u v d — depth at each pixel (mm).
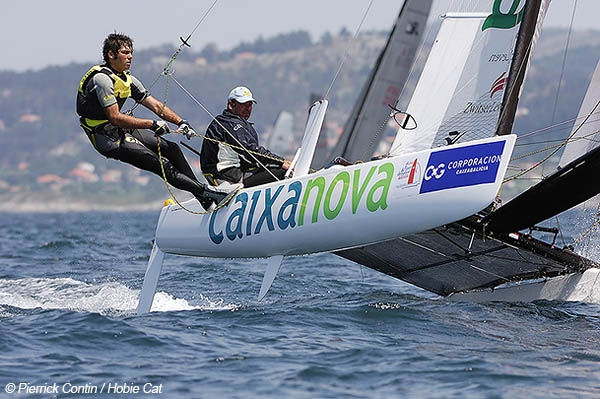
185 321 25625
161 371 20422
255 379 19766
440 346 22828
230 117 27078
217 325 25062
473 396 18594
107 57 25641
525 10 28562
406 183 25094
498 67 29234
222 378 19844
